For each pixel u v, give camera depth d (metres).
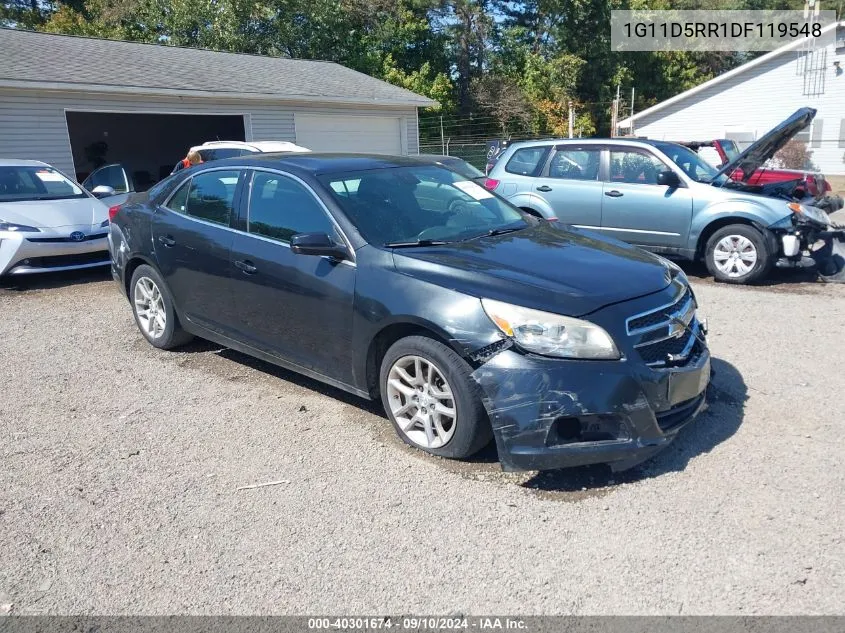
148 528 3.31
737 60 45.12
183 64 18.81
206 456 4.02
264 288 4.61
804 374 5.11
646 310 3.60
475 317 3.56
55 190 9.71
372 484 3.66
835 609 2.65
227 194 5.02
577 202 9.17
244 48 28.61
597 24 36.72
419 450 3.99
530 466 3.44
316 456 3.98
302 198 4.50
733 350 5.70
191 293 5.30
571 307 3.48
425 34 35.59
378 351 4.13
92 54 17.45
